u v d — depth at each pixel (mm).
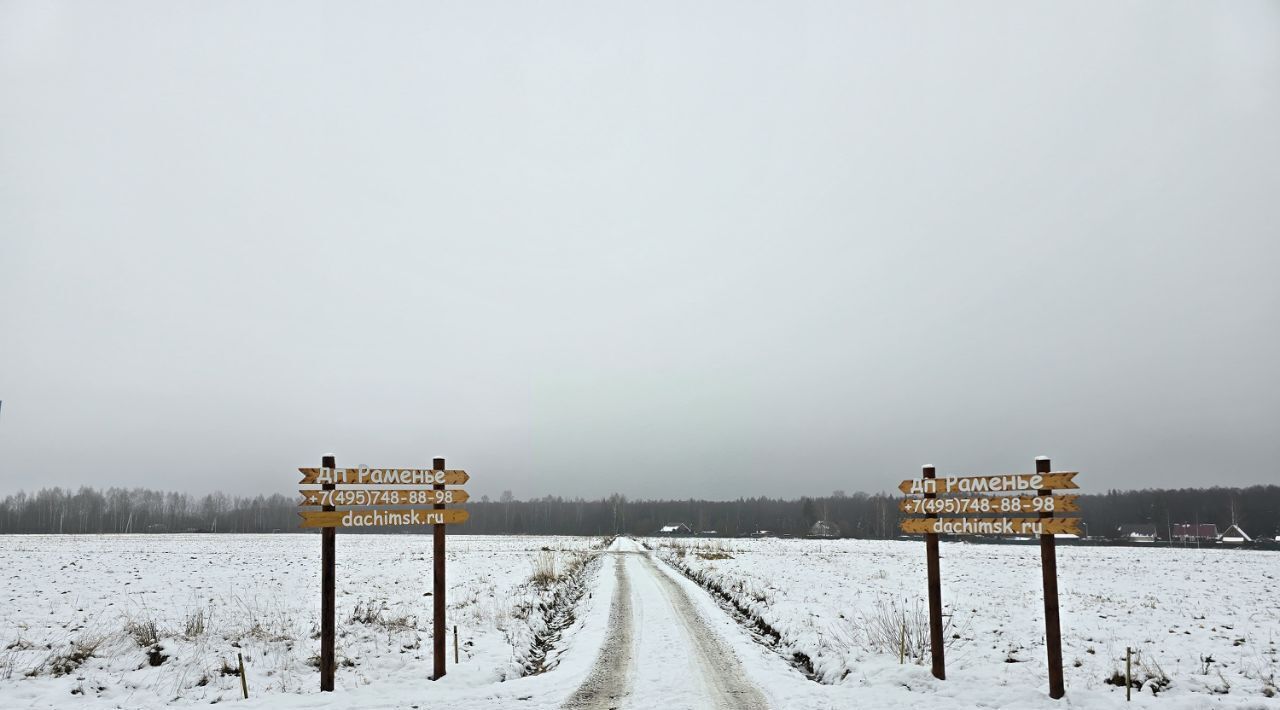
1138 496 127312
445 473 12898
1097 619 18359
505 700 11102
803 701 10844
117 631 15844
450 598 22562
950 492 11688
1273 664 13148
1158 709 9867
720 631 17266
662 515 148375
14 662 13164
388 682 12289
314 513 11891
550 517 153375
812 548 58375
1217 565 39188
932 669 11781
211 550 50500
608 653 14742
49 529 121938
